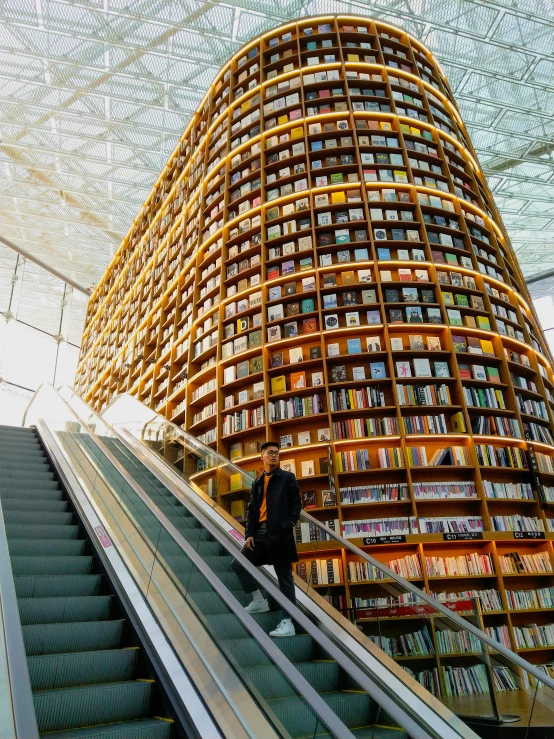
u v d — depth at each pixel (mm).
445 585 5805
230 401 7406
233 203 8766
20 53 11234
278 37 9805
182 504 4297
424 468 6082
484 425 6500
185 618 3086
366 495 6051
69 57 11445
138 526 4250
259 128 9000
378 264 7262
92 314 18703
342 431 6398
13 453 6602
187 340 9164
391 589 3770
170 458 6598
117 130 13656
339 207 7750
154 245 12445
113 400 9695
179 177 11484
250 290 7773
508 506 6383
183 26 10461
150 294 11586
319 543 4594
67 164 14977
